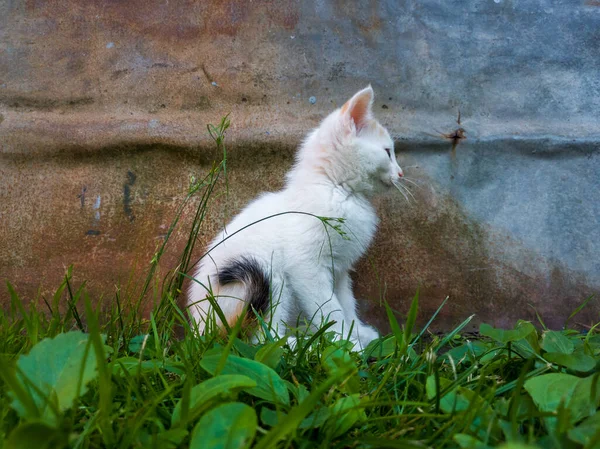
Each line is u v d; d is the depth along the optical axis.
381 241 1.07
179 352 0.82
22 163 1.07
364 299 1.06
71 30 1.10
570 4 1.13
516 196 1.08
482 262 1.06
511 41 1.12
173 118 1.09
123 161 1.08
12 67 1.09
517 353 0.84
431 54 1.12
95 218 1.06
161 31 1.11
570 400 0.71
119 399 0.79
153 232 1.06
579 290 1.05
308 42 1.11
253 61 1.11
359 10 1.12
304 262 0.99
